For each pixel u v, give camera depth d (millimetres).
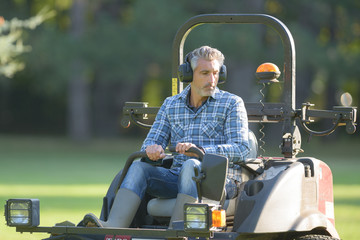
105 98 79562
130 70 62812
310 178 12141
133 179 11734
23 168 45094
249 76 60781
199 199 10781
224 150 11844
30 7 76688
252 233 11352
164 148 12836
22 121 88000
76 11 66438
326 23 67812
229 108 12367
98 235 11602
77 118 74438
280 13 66750
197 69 12258
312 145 71125
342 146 71000
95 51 62188
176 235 10508
